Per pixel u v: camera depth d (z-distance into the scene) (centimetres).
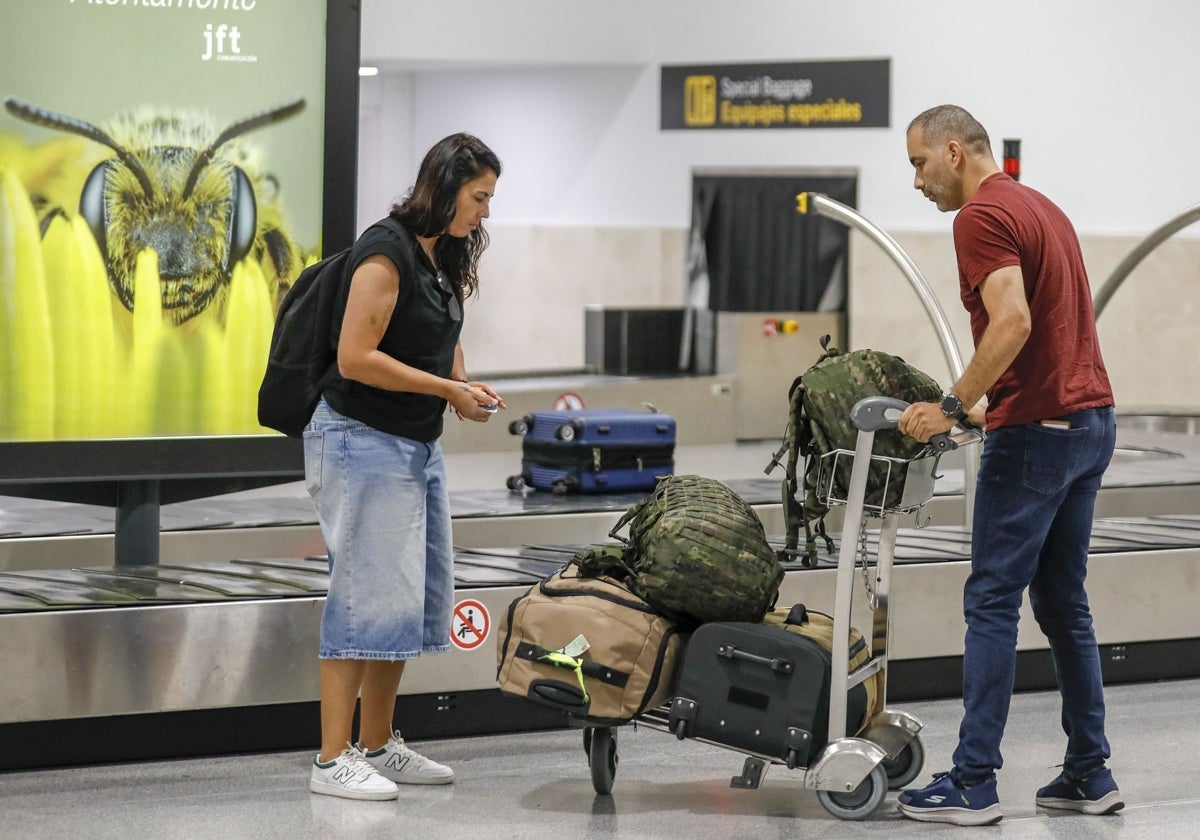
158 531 754
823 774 533
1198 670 824
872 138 2127
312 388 562
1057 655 562
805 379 546
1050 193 2045
